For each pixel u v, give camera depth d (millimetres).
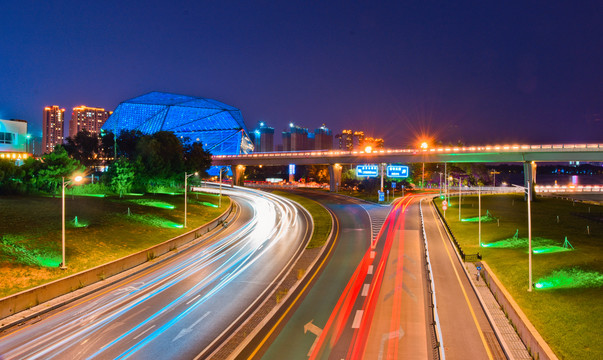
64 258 31500
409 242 46250
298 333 21641
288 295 28172
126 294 28391
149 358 18906
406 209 75875
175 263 37375
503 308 24484
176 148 80438
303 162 114750
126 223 47219
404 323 22812
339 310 25031
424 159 100062
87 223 43406
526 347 19547
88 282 30203
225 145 156125
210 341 20750
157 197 70375
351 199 92750
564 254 37281
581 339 20094
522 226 54906
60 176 56500
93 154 105562
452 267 35062
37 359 18734
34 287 25922
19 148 77875
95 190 63500
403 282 30766
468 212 70750
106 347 20031
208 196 86000
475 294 27859
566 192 118062
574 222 58438
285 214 69625
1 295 25750
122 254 37500
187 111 161750
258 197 93625
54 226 40031
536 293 27203
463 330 21797
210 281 31688
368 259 38562
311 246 45094
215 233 52812
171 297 27766
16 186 51844
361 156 106125
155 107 162125
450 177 141375
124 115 161250
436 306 25469
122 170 64312
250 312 24891
